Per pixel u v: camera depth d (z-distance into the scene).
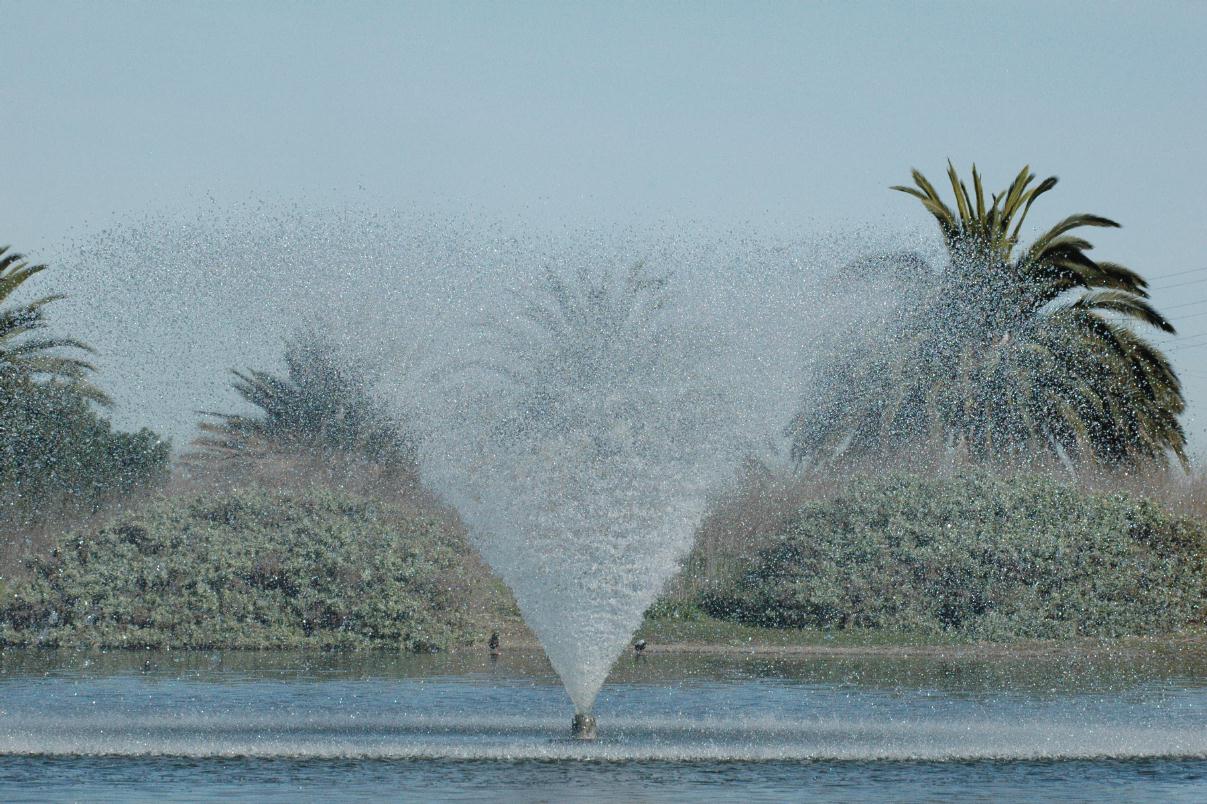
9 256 112.88
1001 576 95.50
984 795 39.50
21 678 69.94
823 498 103.88
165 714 56.38
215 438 112.19
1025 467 115.38
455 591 92.56
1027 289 121.25
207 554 92.62
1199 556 98.38
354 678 70.69
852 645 89.19
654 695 64.38
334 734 50.84
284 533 94.50
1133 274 122.56
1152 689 67.00
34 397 111.69
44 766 43.47
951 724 54.62
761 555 99.88
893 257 100.88
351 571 91.56
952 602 95.06
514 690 65.38
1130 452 122.00
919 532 97.75
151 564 91.56
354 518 96.50
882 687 67.62
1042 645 89.56
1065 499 100.81
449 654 85.75
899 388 107.00
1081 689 66.81
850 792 39.88
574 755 46.12
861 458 108.31
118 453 113.31
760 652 86.25
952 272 114.44
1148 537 99.12
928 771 43.44
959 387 112.25
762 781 41.59
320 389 100.88
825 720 55.78
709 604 99.50
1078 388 120.25
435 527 96.62
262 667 76.69
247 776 42.03
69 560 93.06
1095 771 43.50
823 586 95.69
